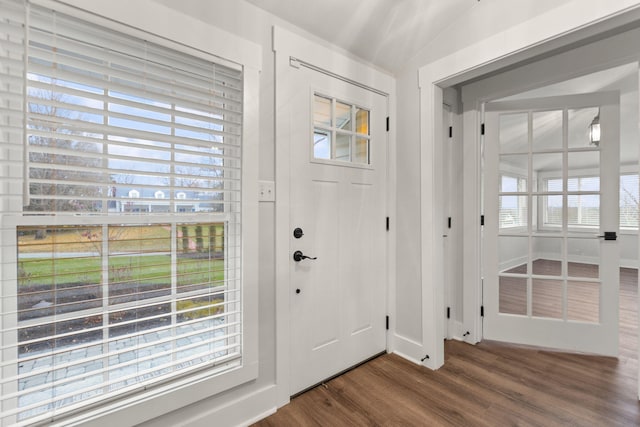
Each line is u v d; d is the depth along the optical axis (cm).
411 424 150
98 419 110
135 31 116
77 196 104
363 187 209
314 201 181
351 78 197
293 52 167
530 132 236
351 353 204
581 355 221
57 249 109
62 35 106
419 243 211
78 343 114
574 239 226
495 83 230
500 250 251
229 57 141
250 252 150
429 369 203
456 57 187
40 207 106
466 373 197
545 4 150
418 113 211
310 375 181
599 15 133
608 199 217
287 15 161
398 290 226
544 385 183
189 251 139
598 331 219
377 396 174
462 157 251
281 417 157
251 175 150
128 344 124
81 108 104
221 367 143
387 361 214
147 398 121
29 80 95
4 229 98
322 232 186
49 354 96
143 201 117
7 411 92
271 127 160
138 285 125
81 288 113
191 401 132
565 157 229
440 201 208
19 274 102
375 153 215
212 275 146
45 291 101
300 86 172
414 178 214
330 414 158
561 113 231
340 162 194
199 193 142
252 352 151
